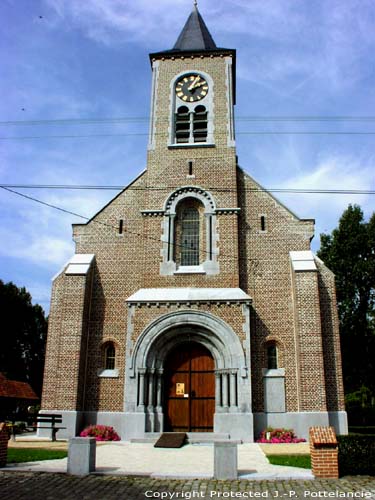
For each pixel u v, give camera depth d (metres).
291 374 23.77
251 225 26.41
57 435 22.48
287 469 14.52
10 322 54.09
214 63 29.66
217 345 23.33
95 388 24.28
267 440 21.84
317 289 23.78
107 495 11.48
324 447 13.70
